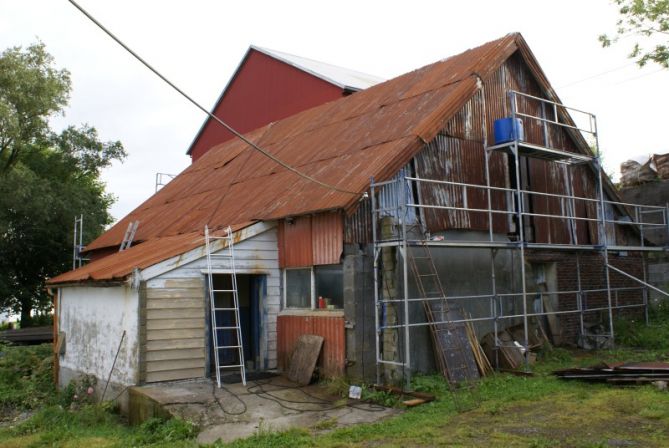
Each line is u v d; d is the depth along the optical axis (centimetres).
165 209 1872
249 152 1894
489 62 1381
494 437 750
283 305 1270
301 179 1352
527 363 1177
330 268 1171
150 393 1032
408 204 1128
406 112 1365
